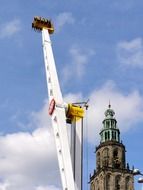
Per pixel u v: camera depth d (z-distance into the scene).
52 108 46.91
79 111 46.69
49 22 55.19
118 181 129.88
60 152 44.22
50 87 48.88
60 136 44.75
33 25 54.75
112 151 135.62
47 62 51.19
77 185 43.50
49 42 53.50
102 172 130.62
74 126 46.19
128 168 132.62
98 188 131.00
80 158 44.81
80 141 45.62
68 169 42.97
